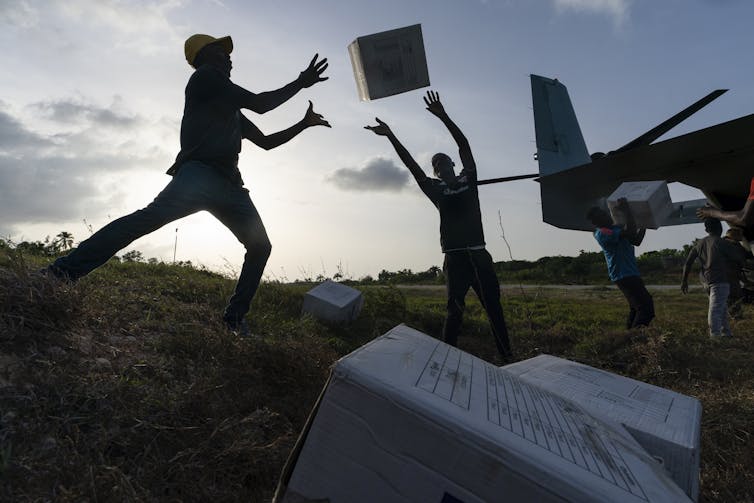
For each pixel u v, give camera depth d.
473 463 1.07
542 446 1.13
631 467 1.29
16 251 2.67
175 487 1.65
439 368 1.37
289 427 2.28
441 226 4.42
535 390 1.62
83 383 1.97
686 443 1.64
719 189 7.20
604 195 7.56
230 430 2.01
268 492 1.82
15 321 2.24
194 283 4.59
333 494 1.14
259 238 3.31
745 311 7.56
